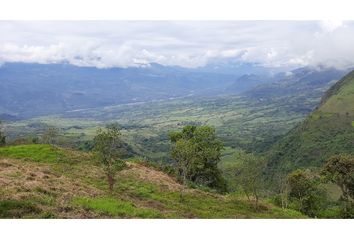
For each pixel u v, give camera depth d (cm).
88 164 6388
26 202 3438
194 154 6088
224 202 5284
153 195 5022
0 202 3362
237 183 5500
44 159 6375
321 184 6384
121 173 5959
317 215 5991
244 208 5103
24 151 6762
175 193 5353
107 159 4847
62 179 4959
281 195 6147
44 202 3638
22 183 4231
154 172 6538
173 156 6544
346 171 6275
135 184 5481
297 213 5228
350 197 6362
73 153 6994
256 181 5431
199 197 5366
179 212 4234
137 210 3844
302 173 6306
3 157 6281
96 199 4088
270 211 5116
